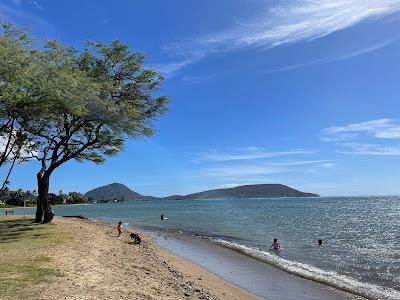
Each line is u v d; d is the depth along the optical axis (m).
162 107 32.59
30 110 23.52
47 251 18.03
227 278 18.80
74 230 28.16
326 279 18.95
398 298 15.66
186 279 16.81
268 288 17.00
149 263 19.23
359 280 18.95
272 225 53.97
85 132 31.36
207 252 26.78
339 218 72.00
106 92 29.45
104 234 29.11
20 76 20.12
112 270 15.51
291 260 24.48
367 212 97.00
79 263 15.75
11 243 20.45
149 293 12.74
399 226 53.47
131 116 30.66
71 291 11.55
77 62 30.41
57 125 30.38
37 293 11.05
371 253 28.03
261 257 25.11
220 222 59.12
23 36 22.64
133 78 31.52
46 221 32.03
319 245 32.09
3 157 23.30
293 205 160.12
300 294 16.11
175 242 32.06
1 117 22.95
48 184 32.19
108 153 33.38
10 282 12.08
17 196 129.12
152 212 99.38
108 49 30.50
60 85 22.88
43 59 23.92
